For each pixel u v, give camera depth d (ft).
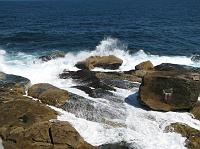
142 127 62.13
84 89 75.31
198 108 67.21
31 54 115.24
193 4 483.92
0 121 57.82
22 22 229.25
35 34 164.45
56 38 153.07
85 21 244.83
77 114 65.31
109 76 82.69
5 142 54.24
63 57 103.04
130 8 411.75
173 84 67.21
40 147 53.21
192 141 57.88
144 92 68.33
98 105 67.15
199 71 87.66
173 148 56.90
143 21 241.35
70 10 387.14
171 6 437.99
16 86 73.05
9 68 90.89
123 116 64.85
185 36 165.68
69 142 53.26
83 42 142.72
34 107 61.98
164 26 208.64
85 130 60.80
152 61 109.91
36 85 72.79
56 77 86.12
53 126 55.52
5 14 306.76
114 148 56.49
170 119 64.34
